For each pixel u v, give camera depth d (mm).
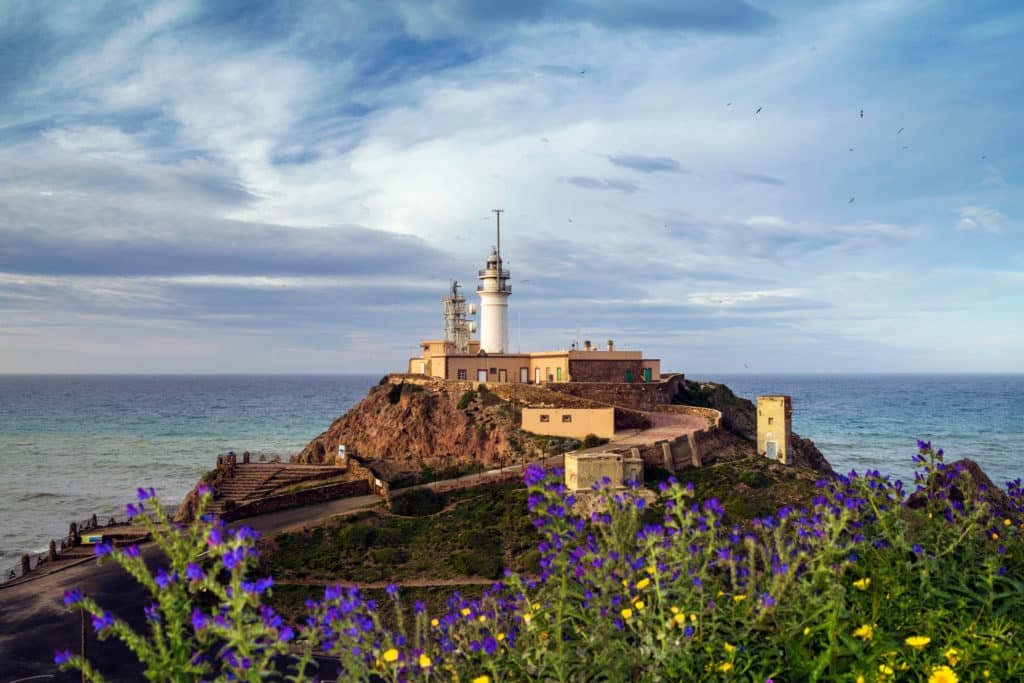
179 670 5633
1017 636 8148
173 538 6059
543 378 91438
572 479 56562
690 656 7512
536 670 8242
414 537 55031
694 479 60094
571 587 8766
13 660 40344
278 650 5828
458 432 78688
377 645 8039
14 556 72062
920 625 8344
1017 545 10648
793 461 73188
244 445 167375
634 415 77500
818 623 8148
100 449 159625
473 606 9766
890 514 9758
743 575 8852
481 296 104938
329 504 66438
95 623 5680
